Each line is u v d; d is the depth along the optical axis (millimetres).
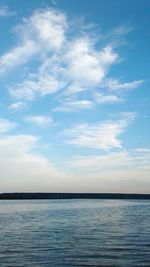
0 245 39562
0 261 30484
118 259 31328
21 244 40281
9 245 39531
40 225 66062
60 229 58281
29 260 30875
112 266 28562
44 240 43781
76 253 34156
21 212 112750
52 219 81500
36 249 36625
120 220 77500
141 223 69125
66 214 101188
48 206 167375
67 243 40906
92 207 154000
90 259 31297
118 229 57406
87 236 47812
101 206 166125
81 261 30438
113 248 37031
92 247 37781
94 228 59500
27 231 55312
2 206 168000
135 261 30469
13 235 49781
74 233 51875
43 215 96500
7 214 101500
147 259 31297
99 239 44438
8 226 64188
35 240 43844
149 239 44125
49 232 53625
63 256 32688
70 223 70188
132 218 83750
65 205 182125
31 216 92812
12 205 182875
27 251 35438
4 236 48562
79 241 42594
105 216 91625
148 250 35719
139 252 34594
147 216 91062
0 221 75750
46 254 33719
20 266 28469
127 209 133875
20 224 68312
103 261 30469
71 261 30422
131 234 50062
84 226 63531
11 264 29234
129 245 39000
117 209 133750
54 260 30875
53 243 40969
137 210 125375
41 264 29219
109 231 54375
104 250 35812
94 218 84312
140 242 41344
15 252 34906
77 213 106438
